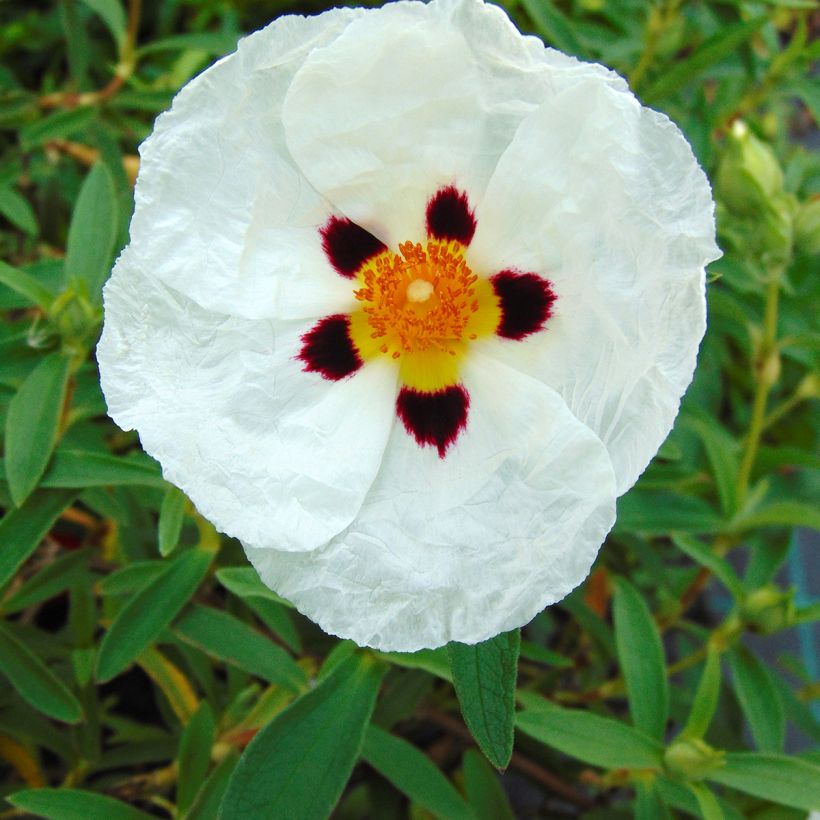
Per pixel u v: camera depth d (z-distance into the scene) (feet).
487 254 0.54
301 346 0.53
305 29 0.47
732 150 0.72
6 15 1.06
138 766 0.79
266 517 0.49
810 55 0.88
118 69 0.84
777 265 0.72
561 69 0.48
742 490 0.74
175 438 0.49
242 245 0.50
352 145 0.51
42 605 0.87
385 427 0.54
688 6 0.98
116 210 0.63
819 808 0.58
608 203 0.49
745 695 0.68
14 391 0.65
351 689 0.56
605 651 0.80
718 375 0.91
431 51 0.48
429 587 0.50
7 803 0.69
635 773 0.63
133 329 0.49
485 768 0.67
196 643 0.62
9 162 0.87
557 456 0.50
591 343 0.51
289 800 0.54
